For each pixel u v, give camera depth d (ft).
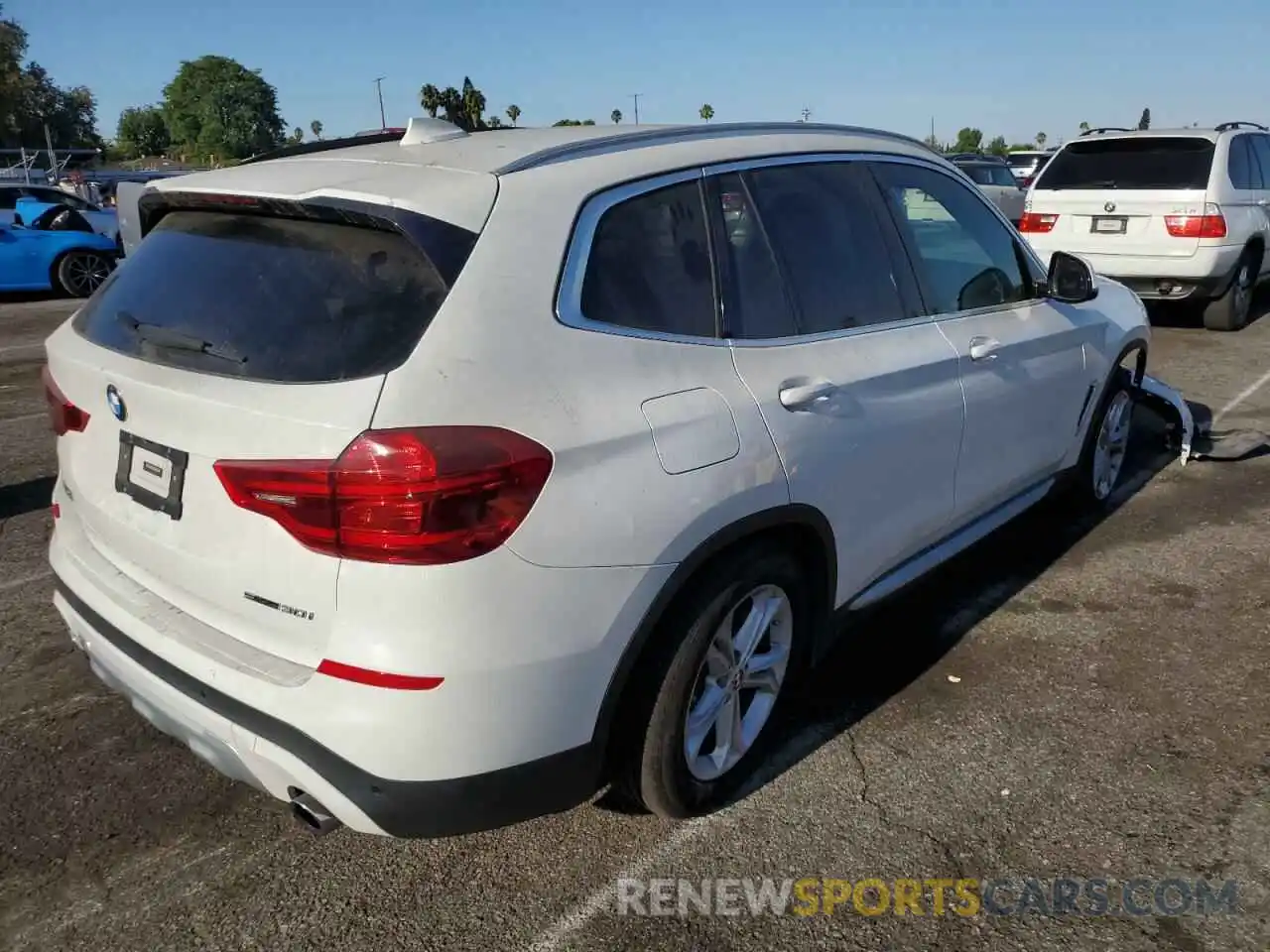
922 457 10.99
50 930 8.11
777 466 8.77
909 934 8.14
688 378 8.36
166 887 8.59
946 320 11.68
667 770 8.65
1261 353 29.63
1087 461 16.07
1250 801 9.64
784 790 9.84
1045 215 33.32
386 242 7.48
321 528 6.80
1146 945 8.00
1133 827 9.32
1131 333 16.30
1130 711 11.18
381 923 8.24
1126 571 14.79
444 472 6.68
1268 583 14.35
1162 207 31.01
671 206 8.82
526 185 7.90
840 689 11.64
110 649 8.36
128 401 7.98
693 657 8.45
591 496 7.38
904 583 11.49
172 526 7.76
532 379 7.30
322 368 7.07
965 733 10.78
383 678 6.82
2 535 16.05
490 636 6.97
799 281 9.80
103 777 10.00
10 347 32.76
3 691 11.51
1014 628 13.10
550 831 9.32
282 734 7.12
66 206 46.34
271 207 8.00
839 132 11.20
